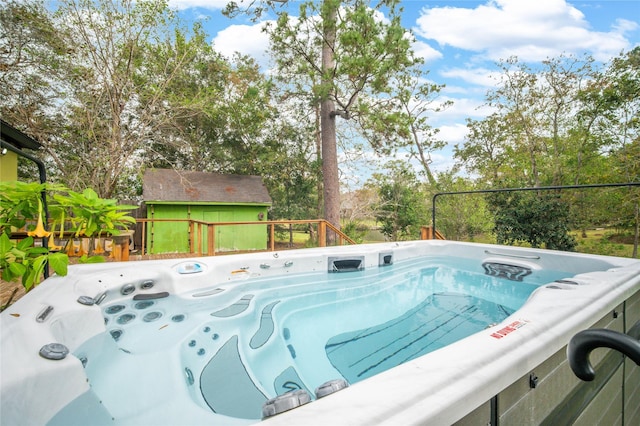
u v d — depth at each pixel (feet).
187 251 30.40
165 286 7.40
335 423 2.02
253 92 32.45
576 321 4.09
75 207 6.81
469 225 34.27
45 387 3.31
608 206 28.32
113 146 26.53
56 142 28.43
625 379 5.40
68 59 26.63
